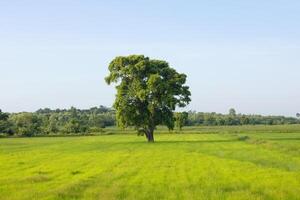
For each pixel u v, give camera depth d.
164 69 103.06
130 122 100.75
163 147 82.12
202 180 34.75
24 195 27.95
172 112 103.44
